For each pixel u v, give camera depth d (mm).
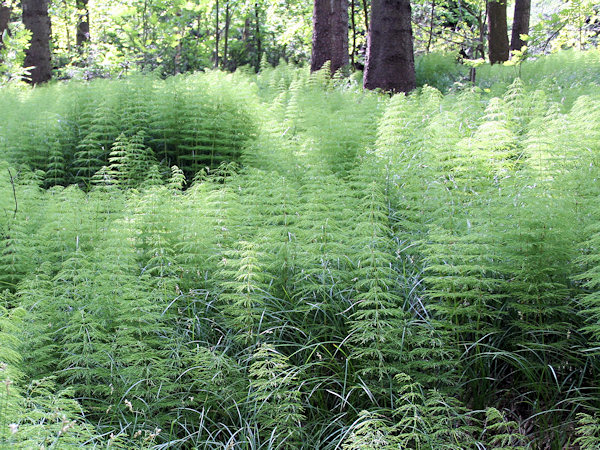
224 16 19266
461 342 3230
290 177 5453
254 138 6750
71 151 6711
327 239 3855
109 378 3023
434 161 4789
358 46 17625
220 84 7297
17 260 4090
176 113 6781
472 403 3199
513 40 13438
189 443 2949
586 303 3137
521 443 2893
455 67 11719
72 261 3898
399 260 3895
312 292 3674
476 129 5574
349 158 5879
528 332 3127
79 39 19172
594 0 8859
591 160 4246
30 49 13406
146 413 2959
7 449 1995
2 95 8602
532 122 4977
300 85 8555
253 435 2834
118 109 6957
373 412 2795
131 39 15977
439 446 2650
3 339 2594
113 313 3361
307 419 3109
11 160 6340
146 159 6383
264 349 2947
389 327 3182
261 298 3508
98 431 2779
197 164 6570
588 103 5043
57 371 3033
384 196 4434
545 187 3719
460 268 3166
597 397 2910
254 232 4238
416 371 3188
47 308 3420
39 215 4766
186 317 3604
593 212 3500
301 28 18016
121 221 4129
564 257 3301
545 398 3047
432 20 16234
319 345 3396
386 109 6434
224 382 3131
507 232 3350
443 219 3801
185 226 4066
